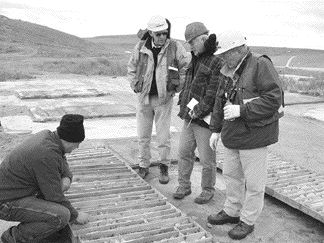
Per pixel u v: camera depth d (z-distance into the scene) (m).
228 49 3.82
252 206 4.30
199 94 4.75
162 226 4.35
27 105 11.35
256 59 3.87
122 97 13.28
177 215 4.62
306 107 12.77
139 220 4.44
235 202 4.57
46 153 3.65
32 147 3.66
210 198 5.27
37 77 18.30
